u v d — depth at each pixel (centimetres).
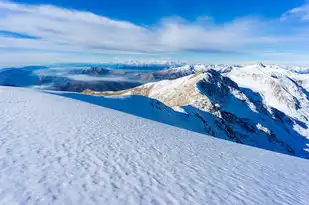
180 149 1606
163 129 2412
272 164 1636
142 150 1398
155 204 780
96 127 1827
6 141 1172
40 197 708
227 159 1554
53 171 895
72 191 768
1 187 734
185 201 838
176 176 1062
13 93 3509
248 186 1095
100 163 1056
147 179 970
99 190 803
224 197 930
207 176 1137
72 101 3631
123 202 755
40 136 1338
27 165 916
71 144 1273
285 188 1159
